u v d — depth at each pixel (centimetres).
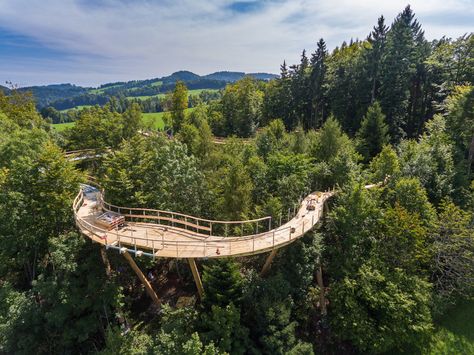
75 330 2044
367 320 2062
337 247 2314
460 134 3575
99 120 5066
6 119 4694
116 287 2184
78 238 2247
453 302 2350
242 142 4609
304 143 3616
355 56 5931
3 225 2345
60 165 2608
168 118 7538
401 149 3422
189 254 1916
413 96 5156
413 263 2277
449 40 5725
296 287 2125
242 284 1978
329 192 2906
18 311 2038
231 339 1756
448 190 2716
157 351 1688
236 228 2380
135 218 2592
